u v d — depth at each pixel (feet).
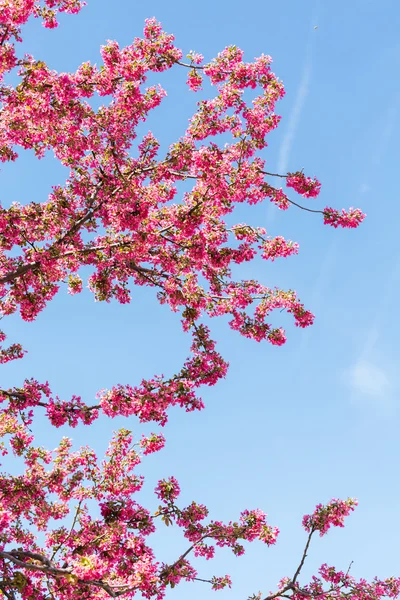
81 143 34.76
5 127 34.17
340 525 41.50
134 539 33.58
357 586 40.78
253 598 40.29
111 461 37.50
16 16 31.07
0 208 37.24
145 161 38.91
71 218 38.96
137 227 35.27
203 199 35.94
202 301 40.96
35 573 34.60
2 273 39.14
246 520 38.99
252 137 36.76
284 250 41.11
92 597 31.32
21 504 34.99
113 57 34.53
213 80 36.37
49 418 36.40
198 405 37.58
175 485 37.96
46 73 31.17
